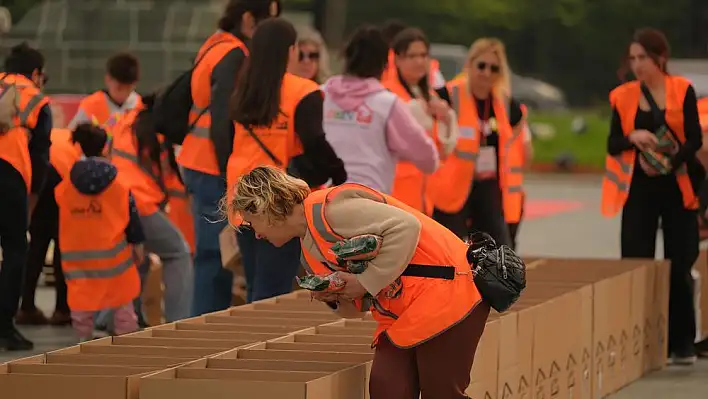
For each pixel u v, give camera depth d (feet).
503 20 412.57
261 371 38.68
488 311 39.60
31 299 78.43
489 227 73.77
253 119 55.88
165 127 61.41
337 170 56.85
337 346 43.96
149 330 46.37
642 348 65.51
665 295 68.49
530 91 342.03
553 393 53.06
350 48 61.26
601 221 161.48
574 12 419.74
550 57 425.28
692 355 69.51
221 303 61.87
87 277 67.31
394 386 38.99
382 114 60.64
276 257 56.90
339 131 61.00
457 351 38.88
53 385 37.47
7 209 66.08
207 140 60.59
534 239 138.41
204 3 200.44
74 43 181.37
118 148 70.13
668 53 67.82
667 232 69.26
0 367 39.50
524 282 39.29
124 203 67.15
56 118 89.04
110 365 40.68
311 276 38.17
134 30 185.26
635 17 424.87
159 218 69.05
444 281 38.65
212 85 59.67
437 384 39.04
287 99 56.18
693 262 69.36
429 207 69.36
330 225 38.01
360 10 408.05
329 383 37.50
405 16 409.69
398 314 39.01
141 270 73.26
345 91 61.00
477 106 73.41
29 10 197.47
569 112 335.26
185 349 43.06
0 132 65.36
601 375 59.21
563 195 208.23
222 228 60.75
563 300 53.62
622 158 68.74
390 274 37.78
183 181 62.75
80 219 67.15
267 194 38.09
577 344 55.88
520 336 48.96
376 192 39.11
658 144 67.21
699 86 178.70
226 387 36.40
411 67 68.90
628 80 76.43
